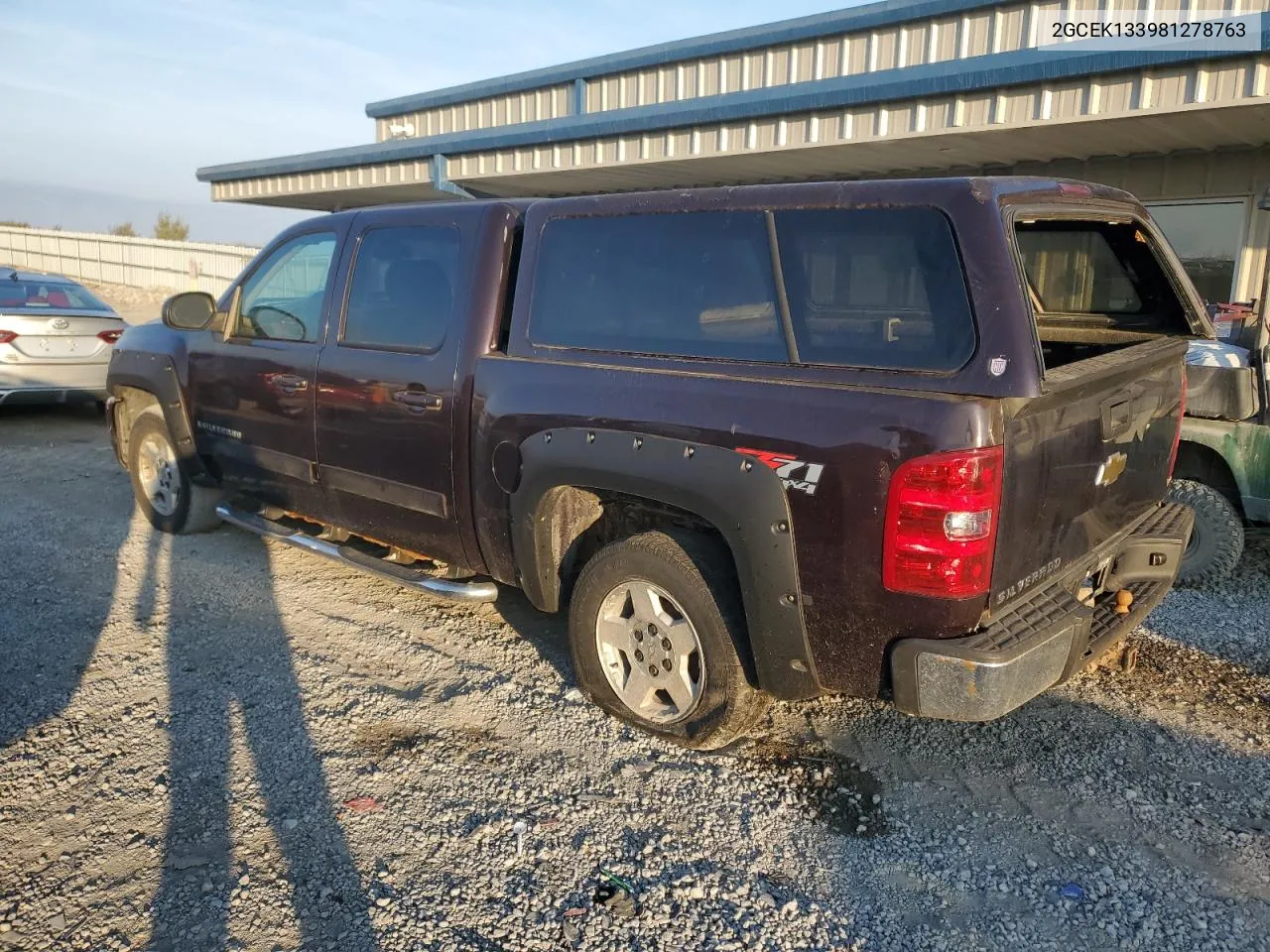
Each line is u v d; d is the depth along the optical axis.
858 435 2.86
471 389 3.98
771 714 3.98
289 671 4.27
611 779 3.46
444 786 3.39
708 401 3.21
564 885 2.90
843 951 2.65
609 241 3.65
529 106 16.36
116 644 4.54
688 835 3.15
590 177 12.96
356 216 4.69
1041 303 4.50
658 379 3.36
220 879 2.88
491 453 3.89
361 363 4.44
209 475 5.75
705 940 2.68
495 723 3.85
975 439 2.67
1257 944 2.69
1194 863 3.04
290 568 5.66
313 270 4.90
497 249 4.04
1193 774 3.55
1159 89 7.55
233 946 2.61
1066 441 3.04
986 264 2.75
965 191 2.82
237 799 3.28
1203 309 4.02
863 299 2.98
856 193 3.02
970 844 3.13
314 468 4.82
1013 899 2.87
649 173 12.32
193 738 3.68
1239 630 4.82
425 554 4.47
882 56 11.38
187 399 5.62
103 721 3.80
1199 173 9.72
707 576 3.39
